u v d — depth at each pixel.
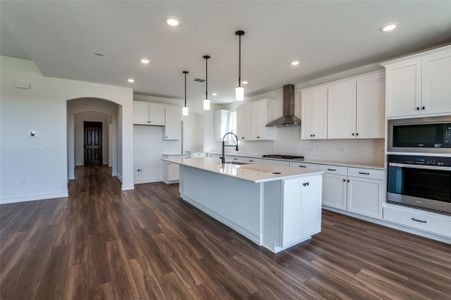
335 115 3.95
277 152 5.49
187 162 3.73
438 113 2.66
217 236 2.90
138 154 6.34
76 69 4.00
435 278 2.00
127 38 2.80
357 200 3.43
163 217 3.60
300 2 2.09
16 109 4.29
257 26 2.52
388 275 2.05
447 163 2.61
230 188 3.17
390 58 3.44
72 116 7.00
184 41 2.88
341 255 2.41
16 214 3.65
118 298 1.76
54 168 4.64
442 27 2.54
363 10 2.22
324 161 4.14
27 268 2.15
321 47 3.07
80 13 2.27
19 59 4.29
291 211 2.49
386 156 3.12
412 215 2.87
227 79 4.59
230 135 7.05
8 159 4.26
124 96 5.31
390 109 3.07
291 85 4.91
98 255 2.40
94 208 4.01
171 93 5.94
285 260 2.31
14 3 2.09
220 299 1.76
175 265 2.22
